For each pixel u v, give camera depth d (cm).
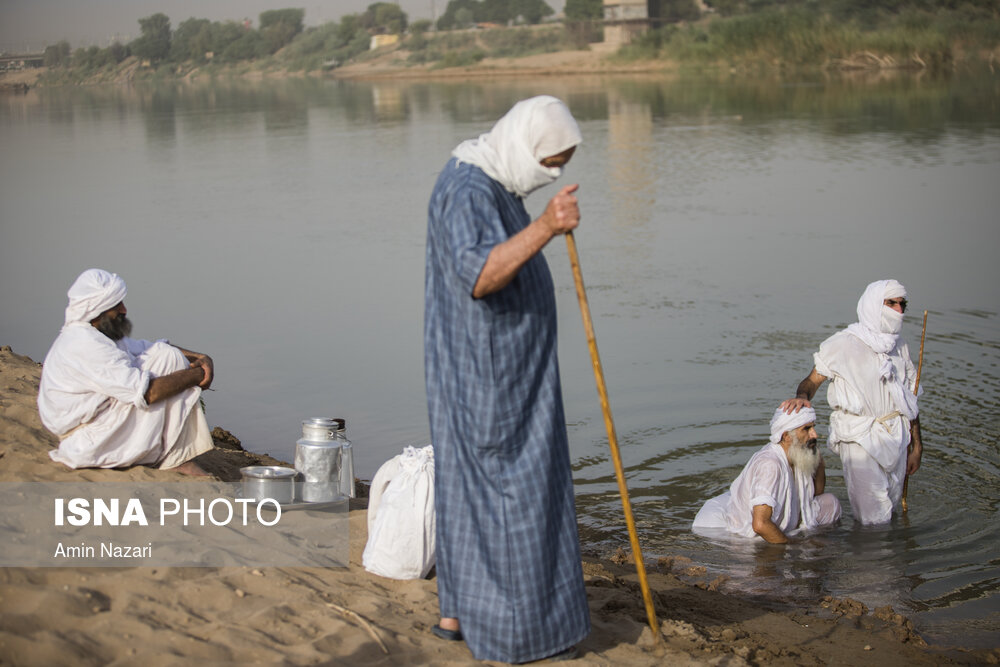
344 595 424
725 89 4997
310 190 2250
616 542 650
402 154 2859
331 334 1129
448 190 361
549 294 373
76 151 3362
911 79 4947
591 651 404
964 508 690
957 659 470
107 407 535
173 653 350
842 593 567
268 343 1099
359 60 12962
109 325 540
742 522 663
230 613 392
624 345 1057
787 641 474
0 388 671
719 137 2880
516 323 362
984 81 4594
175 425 550
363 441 824
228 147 3319
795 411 667
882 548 635
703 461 784
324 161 2784
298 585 425
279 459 775
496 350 361
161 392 540
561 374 979
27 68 15750
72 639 347
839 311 1153
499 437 362
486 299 357
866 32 6525
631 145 2759
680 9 10244
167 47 15800
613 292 1267
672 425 851
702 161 2409
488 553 366
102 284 535
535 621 365
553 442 372
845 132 2872
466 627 369
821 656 458
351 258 1527
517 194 371
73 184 2500
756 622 503
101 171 2758
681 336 1080
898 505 700
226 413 886
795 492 668
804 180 2072
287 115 4866
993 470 746
